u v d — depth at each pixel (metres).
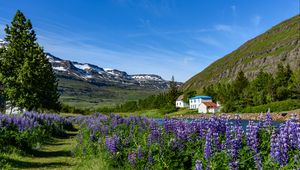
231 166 9.57
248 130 11.85
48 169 17.03
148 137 14.75
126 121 24.89
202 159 10.72
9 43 50.38
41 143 25.27
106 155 15.62
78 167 16.88
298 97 101.00
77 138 25.62
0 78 47.72
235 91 128.50
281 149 9.23
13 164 17.23
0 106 56.31
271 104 93.44
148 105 183.25
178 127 14.86
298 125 9.77
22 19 50.81
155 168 12.43
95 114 47.28
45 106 56.56
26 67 47.12
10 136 20.67
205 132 13.18
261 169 9.27
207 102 137.00
